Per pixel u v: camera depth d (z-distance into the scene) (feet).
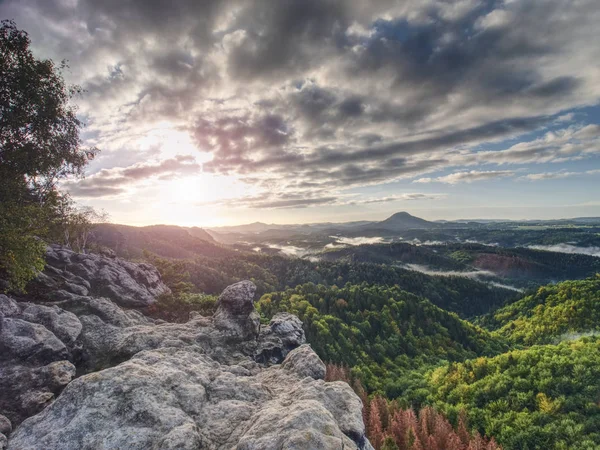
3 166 107.14
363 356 488.02
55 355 75.31
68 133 134.10
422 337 592.60
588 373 333.01
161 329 105.81
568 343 434.30
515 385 353.10
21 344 70.74
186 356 76.84
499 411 325.83
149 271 210.59
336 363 443.73
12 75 109.60
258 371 90.94
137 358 70.18
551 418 297.33
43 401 59.98
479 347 596.29
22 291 107.34
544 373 354.33
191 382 63.21
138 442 44.37
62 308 108.27
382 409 283.38
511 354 415.64
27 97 112.88
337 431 44.75
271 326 132.05
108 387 52.65
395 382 432.66
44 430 45.83
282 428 43.27
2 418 50.44
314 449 38.22
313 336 493.77
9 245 88.38
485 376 386.73
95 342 92.17
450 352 559.79
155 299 163.94
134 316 130.00
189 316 139.23
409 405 364.58
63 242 234.38
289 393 64.75
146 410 49.65
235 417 54.75
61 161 129.39
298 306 615.98
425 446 236.63
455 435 238.68
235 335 111.04
